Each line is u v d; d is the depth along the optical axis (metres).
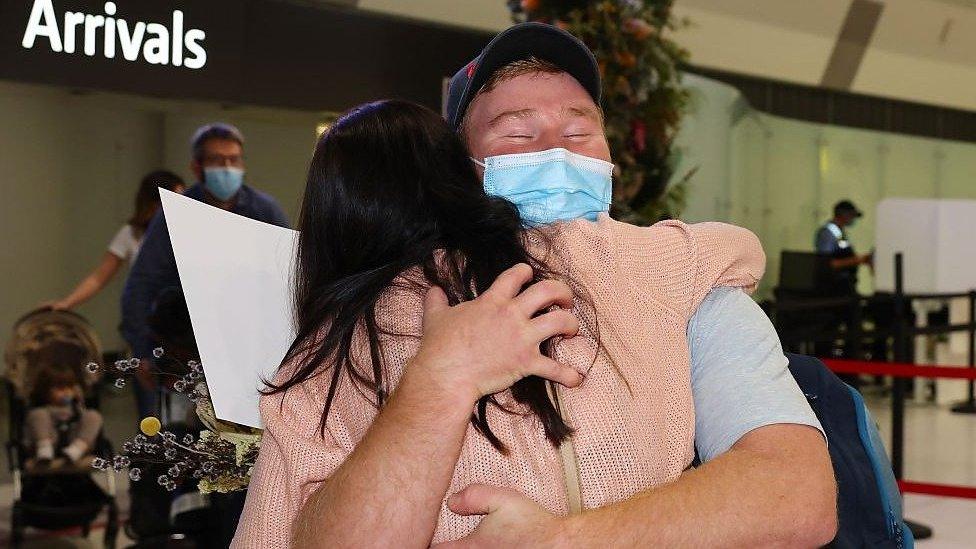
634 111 4.57
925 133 14.00
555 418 0.97
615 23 4.50
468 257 1.04
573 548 0.92
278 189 7.97
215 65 6.24
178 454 1.39
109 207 9.91
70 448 4.52
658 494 0.96
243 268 1.31
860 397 1.47
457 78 1.36
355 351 1.04
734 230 1.23
